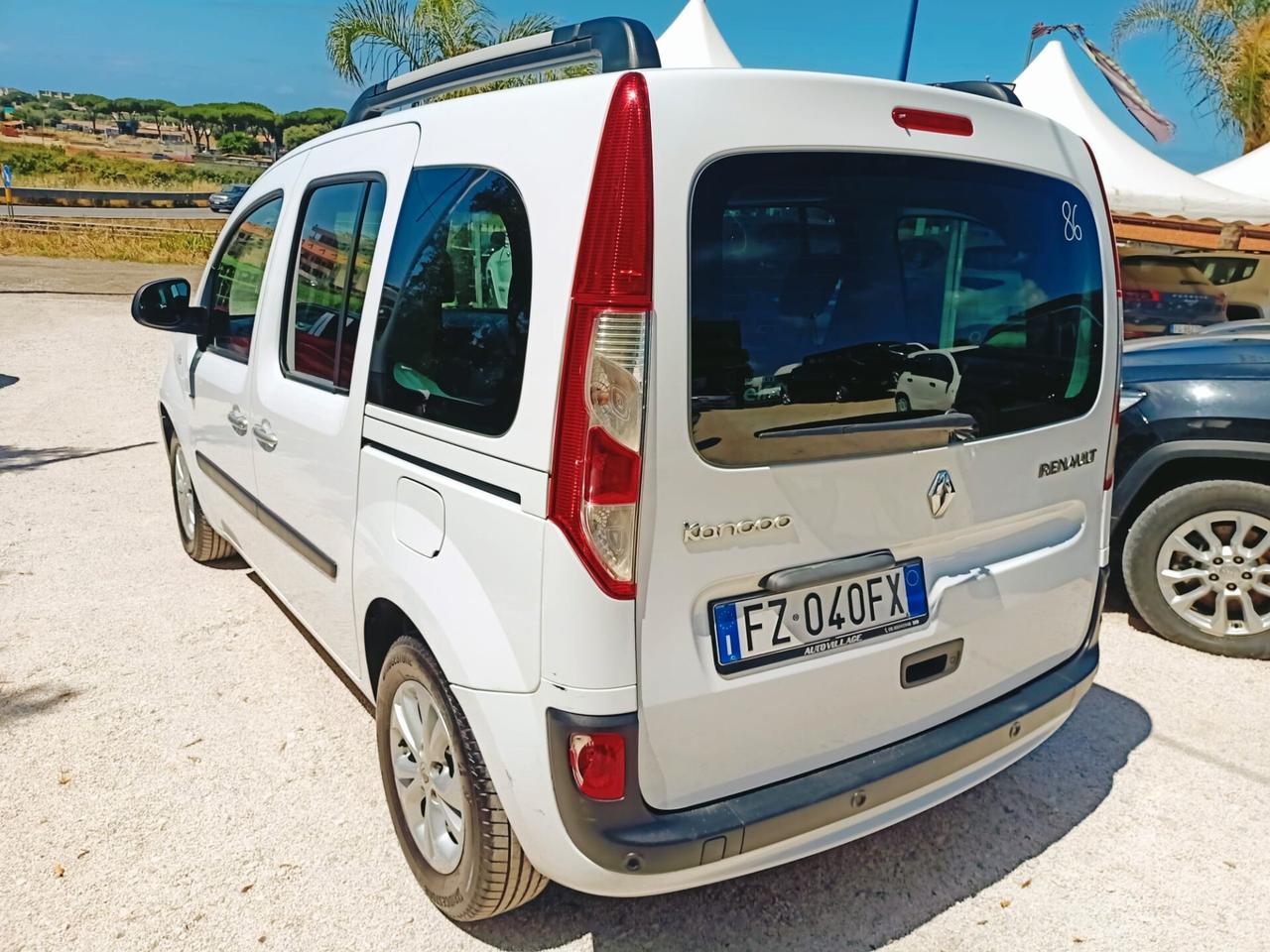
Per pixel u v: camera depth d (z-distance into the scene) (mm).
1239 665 3926
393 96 3178
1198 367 4031
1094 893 2639
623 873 1946
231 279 3861
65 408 8547
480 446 2062
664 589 1898
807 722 2117
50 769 3133
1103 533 2781
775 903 2588
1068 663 2734
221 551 4844
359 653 2762
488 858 2217
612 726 1892
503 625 2025
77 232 25234
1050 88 11961
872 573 2178
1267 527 3830
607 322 1815
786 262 1981
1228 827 2926
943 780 2338
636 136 1803
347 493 2672
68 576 4738
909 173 2162
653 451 1841
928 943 2455
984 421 2352
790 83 1989
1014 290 2393
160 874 2658
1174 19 16391
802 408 2018
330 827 2871
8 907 2521
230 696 3609
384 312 2502
